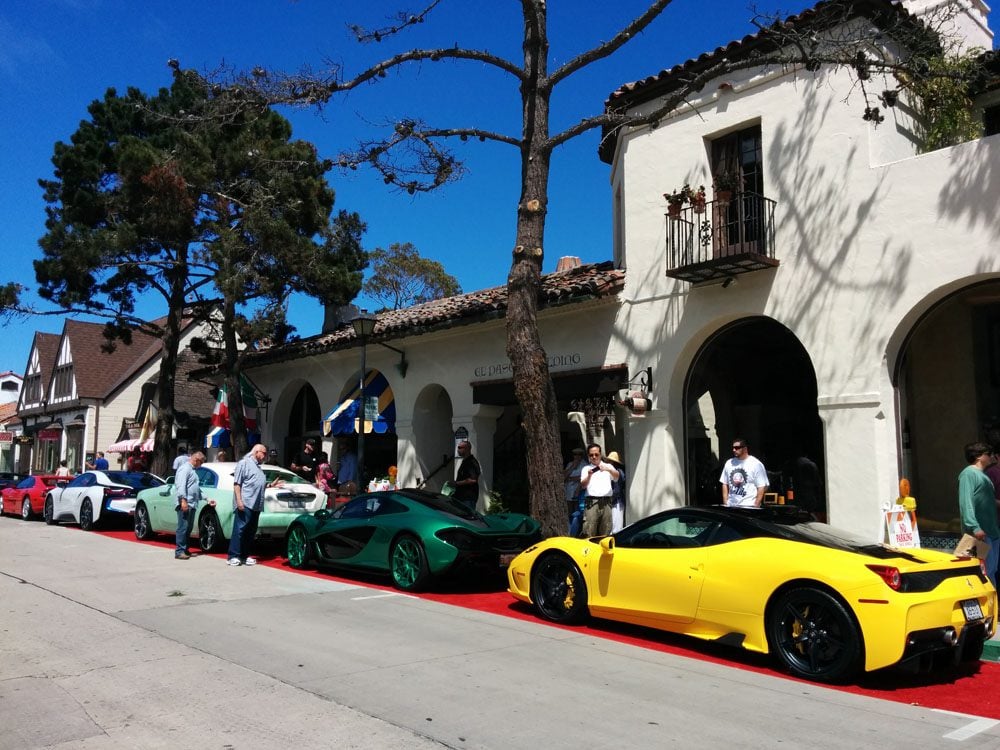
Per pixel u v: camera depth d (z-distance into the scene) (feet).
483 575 31.32
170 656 19.85
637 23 31.94
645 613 22.76
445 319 45.75
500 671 19.02
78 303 62.44
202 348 67.51
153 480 55.83
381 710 15.85
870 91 32.78
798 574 19.31
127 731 14.46
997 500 26.58
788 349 43.21
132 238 57.67
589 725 15.26
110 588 29.86
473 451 47.37
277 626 23.54
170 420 65.72
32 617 24.45
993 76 33.55
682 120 39.24
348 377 57.88
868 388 31.24
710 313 36.68
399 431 52.49
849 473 31.37
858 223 32.22
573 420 47.14
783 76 35.35
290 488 41.01
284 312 62.28
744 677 19.24
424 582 29.73
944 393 35.73
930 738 14.94
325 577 33.94
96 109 64.49
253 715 15.42
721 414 44.37
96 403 103.30
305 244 57.16
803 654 19.36
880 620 17.81
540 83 35.58
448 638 22.48
